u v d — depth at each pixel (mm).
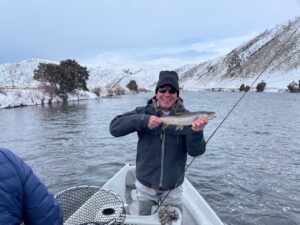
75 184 9344
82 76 71375
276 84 129625
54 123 24641
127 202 5344
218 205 7477
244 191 8383
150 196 4098
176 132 3906
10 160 1883
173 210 3812
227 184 8938
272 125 22125
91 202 3852
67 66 66688
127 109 38000
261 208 7297
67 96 60750
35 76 61906
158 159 3961
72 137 17844
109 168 11039
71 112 34656
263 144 15062
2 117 29922
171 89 4000
